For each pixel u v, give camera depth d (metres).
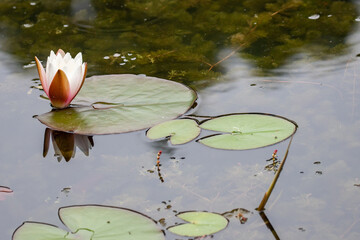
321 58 6.52
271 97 5.66
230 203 4.13
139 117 5.21
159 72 6.31
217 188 4.32
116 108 5.37
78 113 5.32
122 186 4.36
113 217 3.80
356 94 5.63
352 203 4.09
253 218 3.95
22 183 4.41
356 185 4.29
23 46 7.07
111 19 7.96
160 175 4.50
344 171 4.46
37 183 4.41
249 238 3.74
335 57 6.51
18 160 4.73
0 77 6.21
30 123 5.28
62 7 8.48
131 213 3.85
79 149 4.87
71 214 3.85
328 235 3.76
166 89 5.70
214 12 8.02
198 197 4.21
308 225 3.87
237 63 6.52
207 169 4.55
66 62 5.50
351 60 6.40
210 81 6.07
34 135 5.09
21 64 6.56
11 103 5.64
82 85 5.44
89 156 4.77
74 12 8.27
